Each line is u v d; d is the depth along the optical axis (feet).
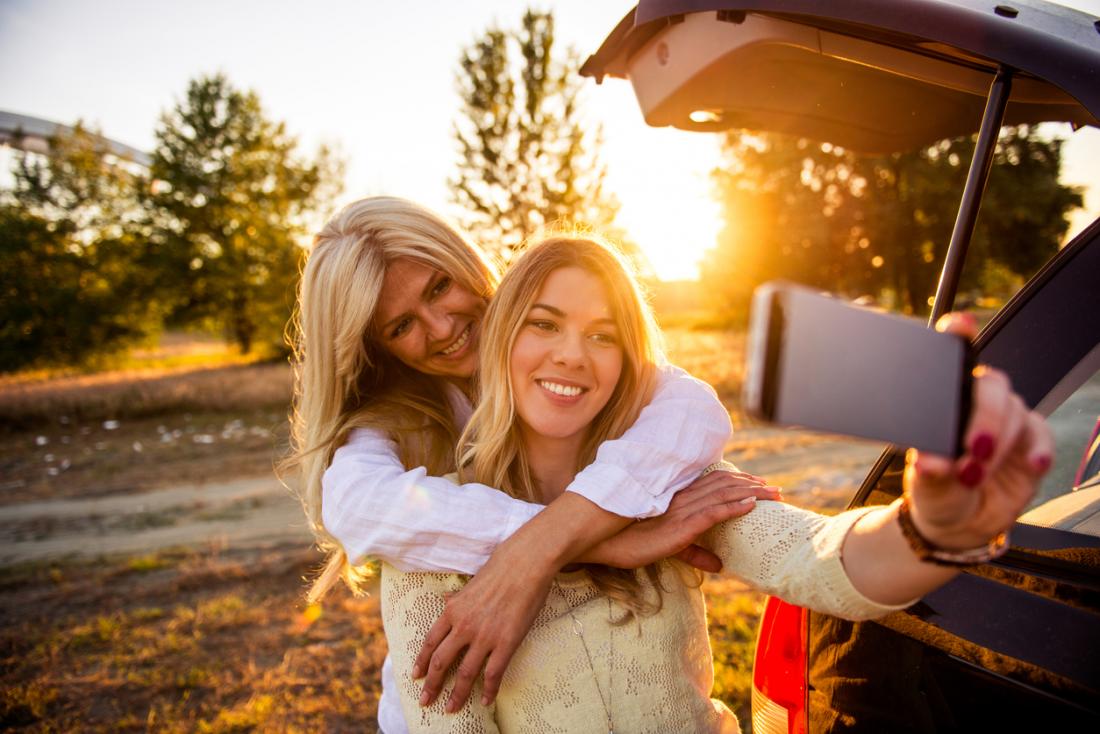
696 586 4.17
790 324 1.58
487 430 4.25
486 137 34.17
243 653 12.94
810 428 1.56
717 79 6.12
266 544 19.39
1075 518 3.29
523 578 3.54
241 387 51.55
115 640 13.69
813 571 2.98
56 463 34.09
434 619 3.88
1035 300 3.51
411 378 5.50
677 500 3.78
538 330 4.00
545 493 4.43
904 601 2.60
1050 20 3.68
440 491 3.97
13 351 82.23
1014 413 1.69
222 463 31.58
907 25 3.70
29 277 84.74
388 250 5.00
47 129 95.66
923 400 1.65
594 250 4.00
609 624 3.80
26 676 12.41
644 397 4.27
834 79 6.19
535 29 33.76
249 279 100.01
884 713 3.67
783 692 4.42
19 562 19.43
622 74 6.81
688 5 4.59
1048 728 2.92
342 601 15.15
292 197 110.42
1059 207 51.67
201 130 106.22
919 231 64.28
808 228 68.80
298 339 5.65
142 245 103.45
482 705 3.78
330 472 4.42
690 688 3.93
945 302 4.14
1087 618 2.96
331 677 11.91
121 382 69.00
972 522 1.95
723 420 4.19
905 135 7.16
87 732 10.62
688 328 90.38
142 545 20.34
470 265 5.34
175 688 11.77
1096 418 3.37
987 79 4.65
